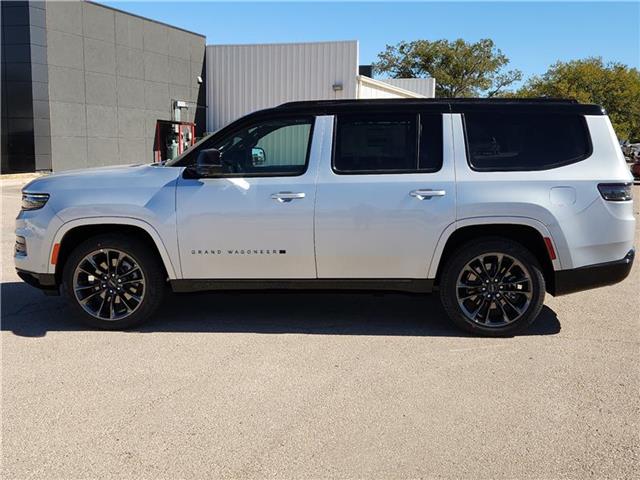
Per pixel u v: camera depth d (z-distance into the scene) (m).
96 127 22.31
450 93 62.34
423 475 3.25
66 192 5.54
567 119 5.38
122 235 5.60
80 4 21.34
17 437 3.66
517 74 62.91
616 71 51.84
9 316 6.08
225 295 6.95
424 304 6.56
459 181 5.29
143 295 5.59
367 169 5.39
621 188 5.27
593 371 4.66
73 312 5.64
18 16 19.62
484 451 3.49
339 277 5.46
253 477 3.23
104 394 4.24
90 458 3.42
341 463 3.36
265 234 5.40
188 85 26.00
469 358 4.93
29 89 19.94
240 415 3.92
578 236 5.24
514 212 5.21
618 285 7.41
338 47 23.75
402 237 5.32
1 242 9.98
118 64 22.95
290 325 5.80
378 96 26.25
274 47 24.89
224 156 5.59
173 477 3.23
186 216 5.43
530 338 5.44
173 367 4.73
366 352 5.06
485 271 5.40
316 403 4.09
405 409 4.01
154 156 25.08
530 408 4.03
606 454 3.46
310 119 5.51
